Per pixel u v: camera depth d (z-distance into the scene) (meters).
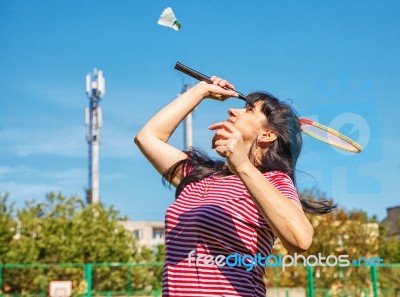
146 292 20.97
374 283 16.17
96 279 23.89
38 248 24.94
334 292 17.48
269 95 2.48
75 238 25.64
